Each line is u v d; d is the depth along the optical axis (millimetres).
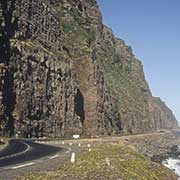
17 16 88688
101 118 125750
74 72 119375
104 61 175500
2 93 74750
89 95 123375
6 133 75312
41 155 39938
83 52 127250
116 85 172375
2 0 80312
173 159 88625
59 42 116562
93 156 35125
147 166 34219
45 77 95938
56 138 92562
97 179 22891
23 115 83562
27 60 87250
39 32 101875
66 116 106000
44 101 94312
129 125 170500
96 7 178375
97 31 174500
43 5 106688
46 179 21562
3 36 78375
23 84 84688
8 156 36656
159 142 140500
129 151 44812
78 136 102000
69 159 35719
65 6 142000
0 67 75062
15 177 22203
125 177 24953
